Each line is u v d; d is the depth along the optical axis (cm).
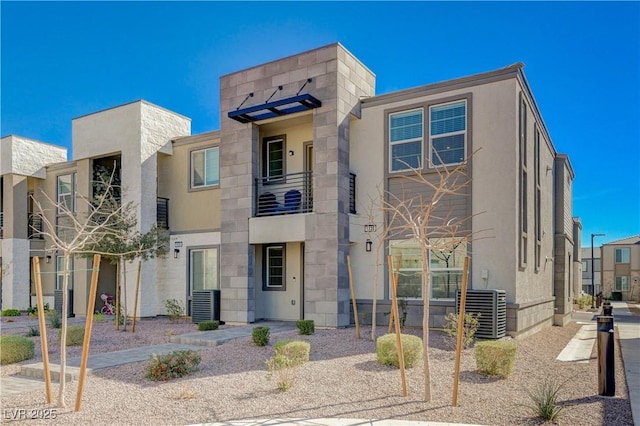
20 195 2109
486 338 1066
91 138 1848
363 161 1364
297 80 1368
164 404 622
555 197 1864
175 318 1603
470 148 1216
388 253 1305
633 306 3562
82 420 562
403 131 1321
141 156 1719
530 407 590
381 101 1352
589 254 5822
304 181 1447
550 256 1711
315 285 1297
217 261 1652
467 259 628
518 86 1203
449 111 1260
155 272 1758
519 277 1191
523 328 1198
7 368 862
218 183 1675
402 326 1234
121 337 1218
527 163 1308
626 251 4897
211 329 1285
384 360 815
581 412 588
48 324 1520
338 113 1303
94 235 1238
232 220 1459
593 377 779
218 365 845
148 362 816
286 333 1174
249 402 630
